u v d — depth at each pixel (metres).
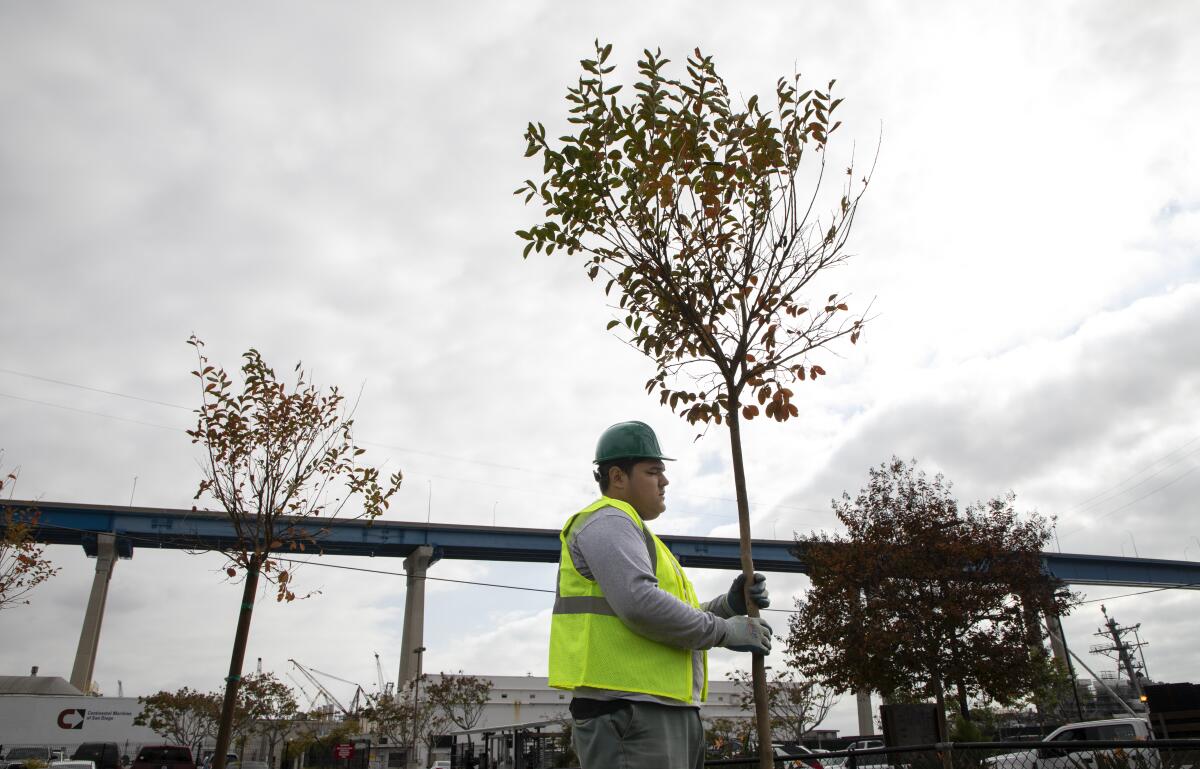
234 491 9.79
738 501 3.16
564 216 3.95
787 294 3.89
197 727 46.59
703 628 2.20
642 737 2.10
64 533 50.97
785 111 4.12
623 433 2.63
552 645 2.34
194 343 9.90
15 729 39.38
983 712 26.50
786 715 41.97
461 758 36.38
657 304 4.04
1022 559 19.95
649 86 3.85
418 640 55.94
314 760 65.25
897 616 19.75
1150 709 14.47
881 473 21.92
